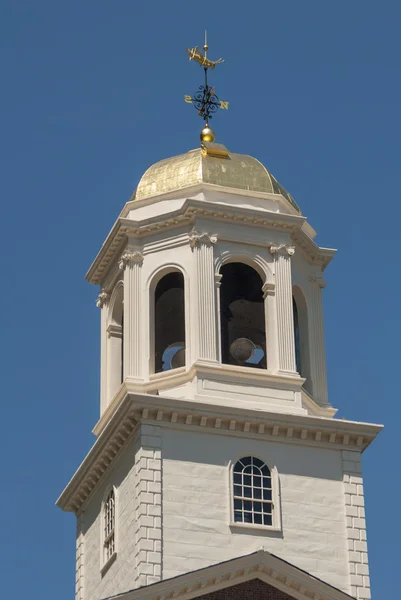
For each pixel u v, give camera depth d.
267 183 82.62
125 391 78.56
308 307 82.69
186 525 74.62
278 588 73.00
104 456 78.88
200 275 79.25
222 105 87.25
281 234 81.44
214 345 78.19
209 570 72.06
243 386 77.94
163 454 75.69
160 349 80.50
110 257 83.44
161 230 81.12
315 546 75.75
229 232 80.62
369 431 78.06
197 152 83.81
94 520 80.69
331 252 83.81
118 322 83.69
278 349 79.12
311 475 77.19
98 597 78.19
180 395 77.50
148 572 73.38
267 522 75.81
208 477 75.75
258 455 76.81
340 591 73.25
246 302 81.50
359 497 77.31
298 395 78.50
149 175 83.38
